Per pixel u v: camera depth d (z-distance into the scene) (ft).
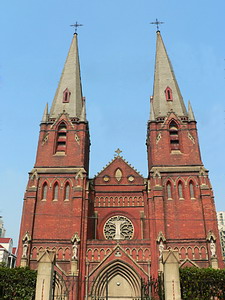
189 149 193.06
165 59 234.99
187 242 167.53
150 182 185.88
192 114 204.85
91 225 194.39
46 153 195.62
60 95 221.25
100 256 169.58
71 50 246.68
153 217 175.42
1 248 303.48
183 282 127.54
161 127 199.72
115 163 213.66
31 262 165.78
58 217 176.14
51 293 94.99
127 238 192.34
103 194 204.33
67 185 185.78
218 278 129.39
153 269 162.30
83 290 160.45
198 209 175.42
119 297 162.09
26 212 175.73
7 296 129.29
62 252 167.43
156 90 222.89
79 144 197.26
